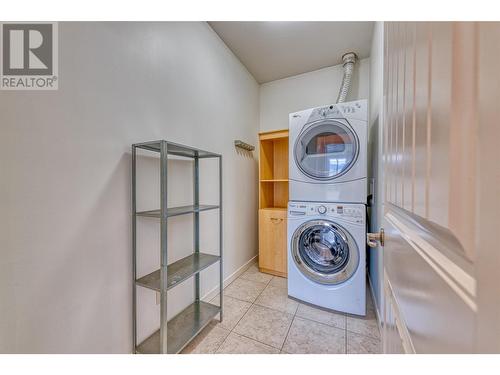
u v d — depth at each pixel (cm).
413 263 47
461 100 28
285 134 254
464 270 28
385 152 81
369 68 252
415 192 45
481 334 25
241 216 261
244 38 222
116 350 117
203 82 195
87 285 104
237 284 232
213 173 210
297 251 198
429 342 37
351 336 153
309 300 192
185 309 171
